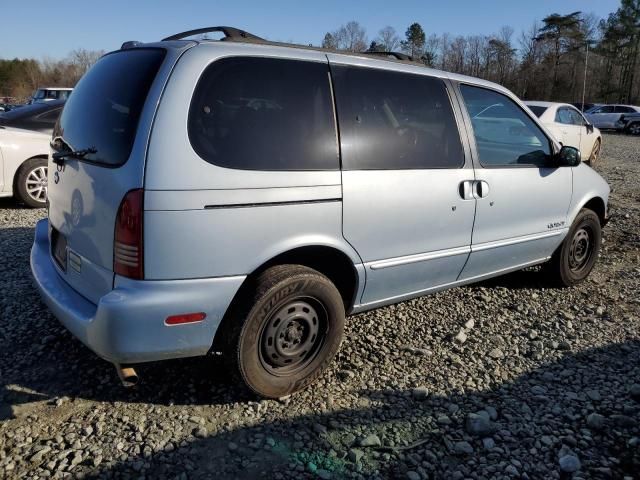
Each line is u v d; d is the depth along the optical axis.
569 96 67.12
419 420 2.87
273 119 2.79
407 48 71.00
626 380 3.34
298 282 2.82
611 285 5.09
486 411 2.96
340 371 3.30
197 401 2.94
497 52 69.69
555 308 4.48
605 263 5.77
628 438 2.77
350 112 3.09
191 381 3.12
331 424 2.79
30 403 2.85
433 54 70.38
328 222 2.96
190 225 2.50
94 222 2.63
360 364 3.41
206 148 2.56
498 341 3.82
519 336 3.93
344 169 3.01
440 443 2.69
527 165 4.18
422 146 3.43
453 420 2.88
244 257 2.68
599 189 4.93
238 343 2.72
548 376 3.36
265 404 2.94
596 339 3.92
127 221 2.44
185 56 2.62
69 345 3.44
